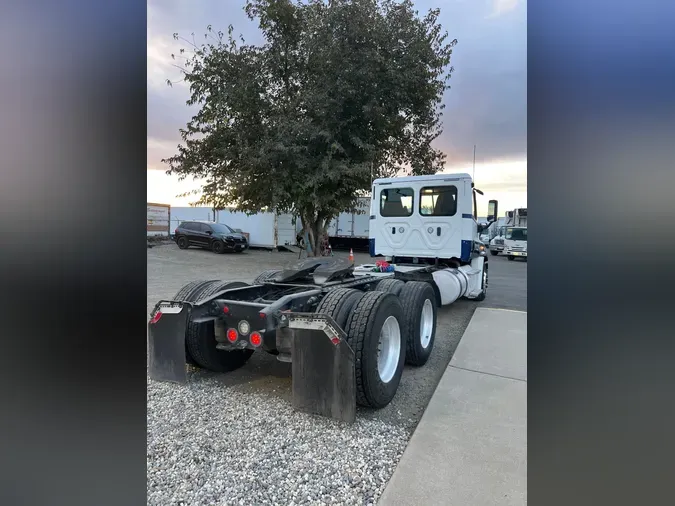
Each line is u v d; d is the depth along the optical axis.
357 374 3.09
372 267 6.51
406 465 2.47
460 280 6.40
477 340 5.19
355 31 12.00
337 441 2.80
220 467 2.51
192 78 13.31
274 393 3.61
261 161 12.06
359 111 12.88
